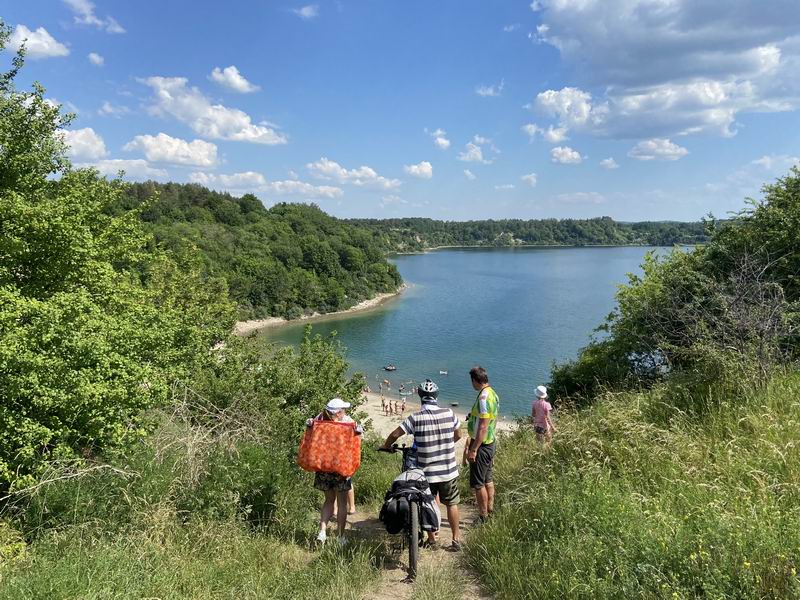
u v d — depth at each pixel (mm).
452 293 112438
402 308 94125
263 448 6680
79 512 4602
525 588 3951
